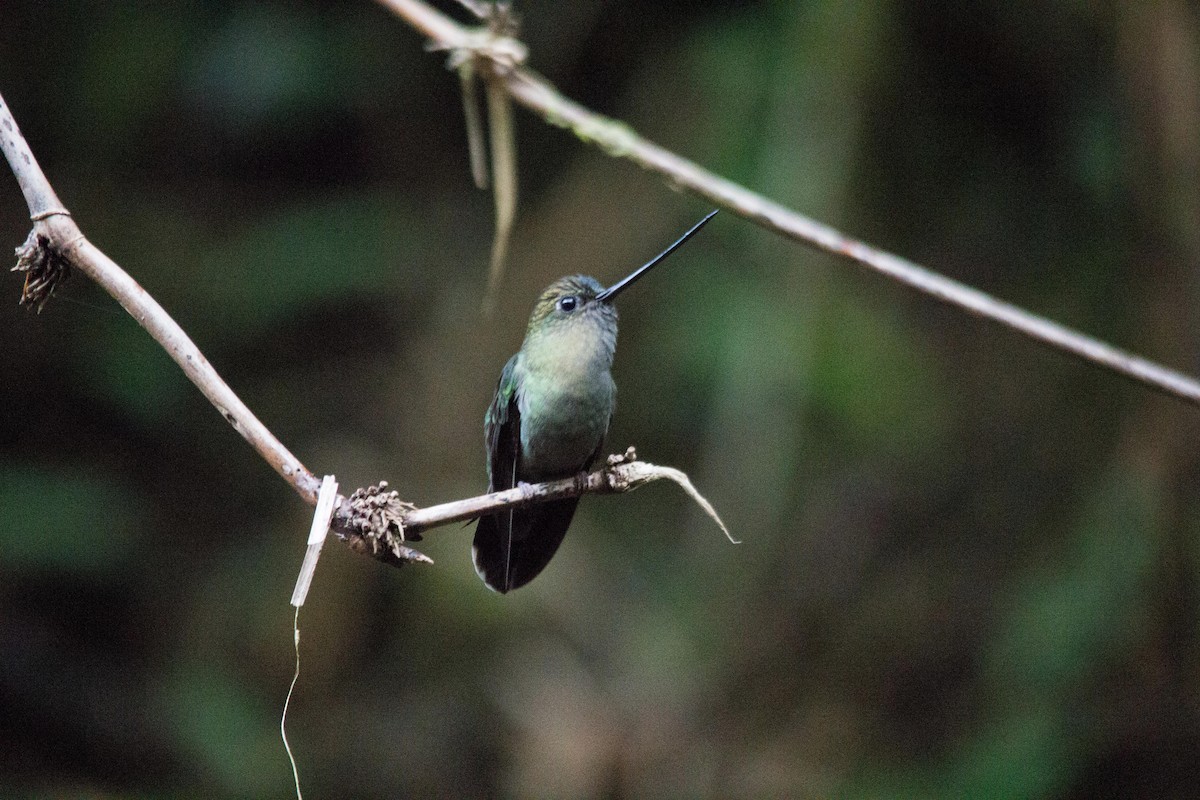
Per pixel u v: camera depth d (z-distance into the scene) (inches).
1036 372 489.1
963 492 482.6
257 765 428.8
